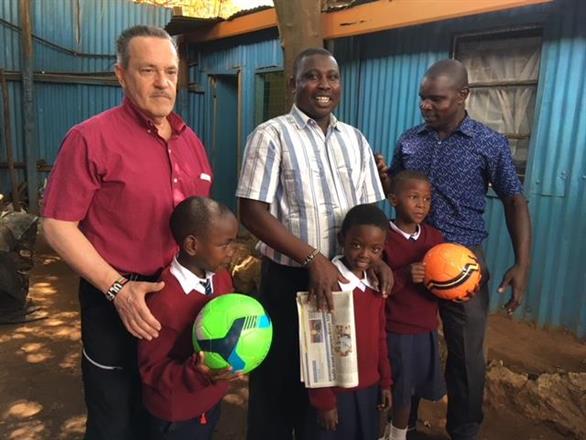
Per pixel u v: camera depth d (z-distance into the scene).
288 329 2.37
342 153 2.28
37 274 6.31
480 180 2.60
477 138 2.54
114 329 2.01
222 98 8.53
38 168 9.12
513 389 3.42
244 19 7.08
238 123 8.05
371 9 4.99
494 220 4.64
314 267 2.03
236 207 8.88
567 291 4.25
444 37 4.94
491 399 3.45
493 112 4.74
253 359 1.75
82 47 9.19
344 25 5.34
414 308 2.52
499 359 3.84
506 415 3.32
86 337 2.05
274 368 2.43
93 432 2.13
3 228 5.62
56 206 1.80
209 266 1.84
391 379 2.41
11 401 3.47
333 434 2.21
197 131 8.95
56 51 9.04
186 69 8.72
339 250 2.27
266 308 2.43
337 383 2.07
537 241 4.40
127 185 1.85
